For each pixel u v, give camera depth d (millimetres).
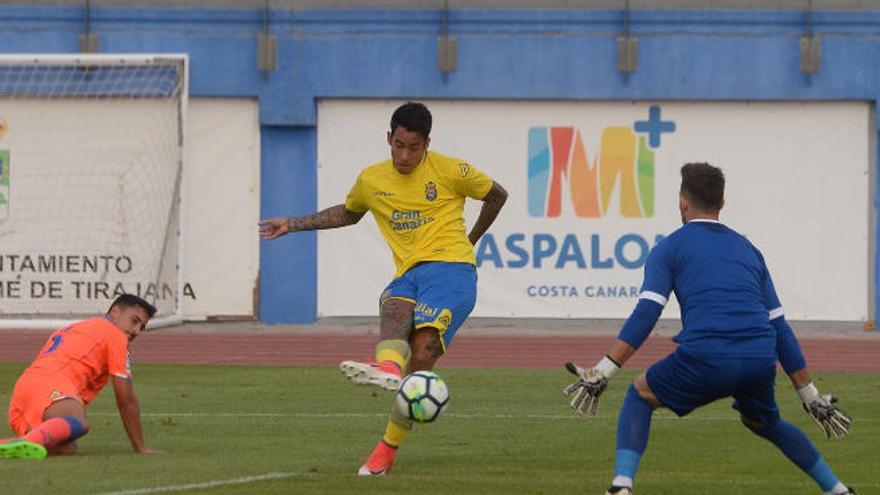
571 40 73312
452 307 26234
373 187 27031
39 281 72188
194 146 74062
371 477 25219
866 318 74125
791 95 73375
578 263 74000
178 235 67812
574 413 39281
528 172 73875
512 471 27172
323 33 73625
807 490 24688
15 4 73375
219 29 73500
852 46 73188
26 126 72562
